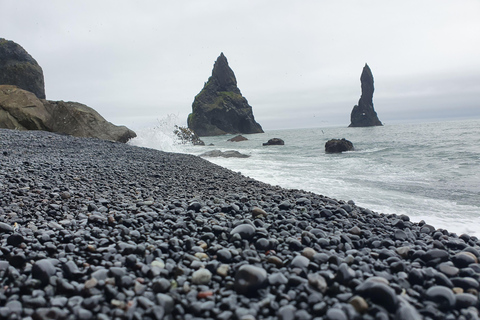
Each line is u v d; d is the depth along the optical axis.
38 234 3.08
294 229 3.39
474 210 6.12
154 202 4.69
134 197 5.18
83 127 19.59
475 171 10.94
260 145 35.34
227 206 4.18
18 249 2.67
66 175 6.57
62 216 3.90
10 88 20.97
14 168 6.73
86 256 2.60
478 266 2.46
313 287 2.02
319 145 30.30
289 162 15.81
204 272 2.20
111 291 1.97
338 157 18.23
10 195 4.56
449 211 6.07
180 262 2.51
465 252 2.71
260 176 10.66
